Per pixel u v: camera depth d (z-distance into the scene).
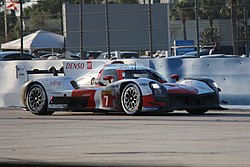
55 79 27.00
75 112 28.95
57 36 50.75
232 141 16.78
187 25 62.22
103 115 26.39
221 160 13.74
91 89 26.11
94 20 52.16
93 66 31.12
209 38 48.97
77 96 26.30
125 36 52.56
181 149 15.45
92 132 19.52
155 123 22.02
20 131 20.34
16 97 32.47
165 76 30.92
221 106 27.77
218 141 16.81
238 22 35.53
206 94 25.36
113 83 25.53
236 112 27.42
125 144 16.53
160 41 52.31
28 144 17.00
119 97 25.39
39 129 20.88
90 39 50.81
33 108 27.30
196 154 14.62
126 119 23.86
